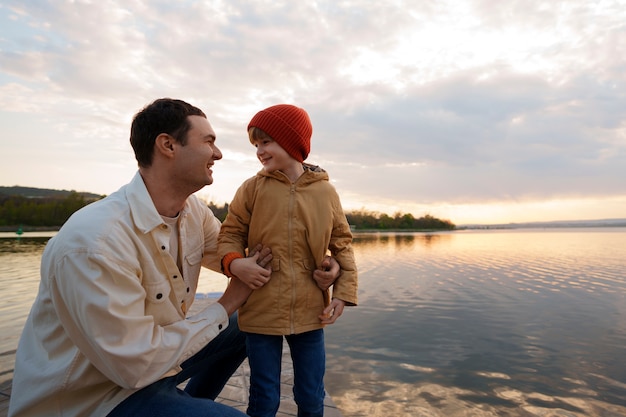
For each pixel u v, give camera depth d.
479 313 5.84
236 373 2.61
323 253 1.62
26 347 1.15
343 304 1.62
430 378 3.32
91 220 1.11
